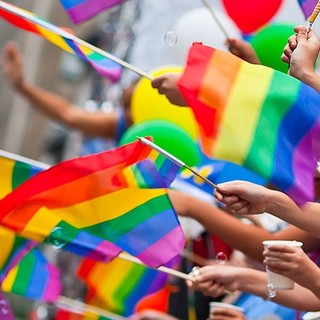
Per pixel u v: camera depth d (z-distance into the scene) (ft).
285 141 22.71
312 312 24.58
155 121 28.86
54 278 27.66
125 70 39.58
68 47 25.49
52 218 24.52
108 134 35.37
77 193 24.23
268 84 22.81
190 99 22.79
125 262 30.25
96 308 30.63
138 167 23.84
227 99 22.70
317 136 22.84
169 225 24.31
